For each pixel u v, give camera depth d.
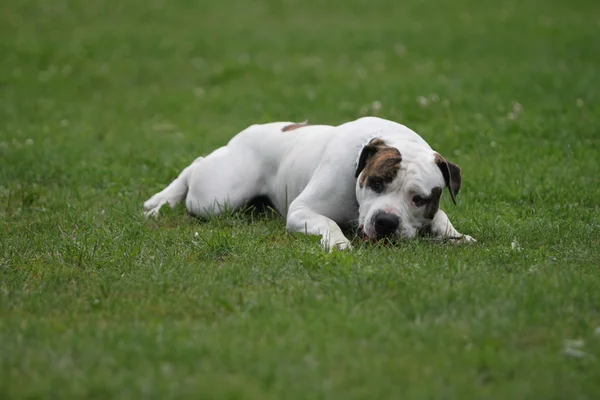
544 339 6.92
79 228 11.03
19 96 23.36
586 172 13.86
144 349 6.65
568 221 10.95
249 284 8.42
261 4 38.47
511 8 36.31
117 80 25.55
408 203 9.56
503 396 5.94
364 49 29.05
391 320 7.24
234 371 6.34
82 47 29.27
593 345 6.77
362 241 9.95
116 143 17.62
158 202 12.42
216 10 37.22
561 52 27.25
